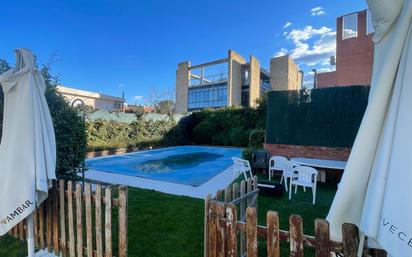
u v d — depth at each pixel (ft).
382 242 3.81
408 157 3.73
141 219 12.91
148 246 10.18
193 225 12.22
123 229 7.47
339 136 23.77
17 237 10.59
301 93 25.79
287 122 26.50
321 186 21.44
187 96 101.96
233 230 6.03
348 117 23.40
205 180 23.81
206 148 54.95
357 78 44.98
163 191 19.29
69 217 8.71
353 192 4.46
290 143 26.27
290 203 16.37
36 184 7.95
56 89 13.87
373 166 4.27
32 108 8.16
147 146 52.49
